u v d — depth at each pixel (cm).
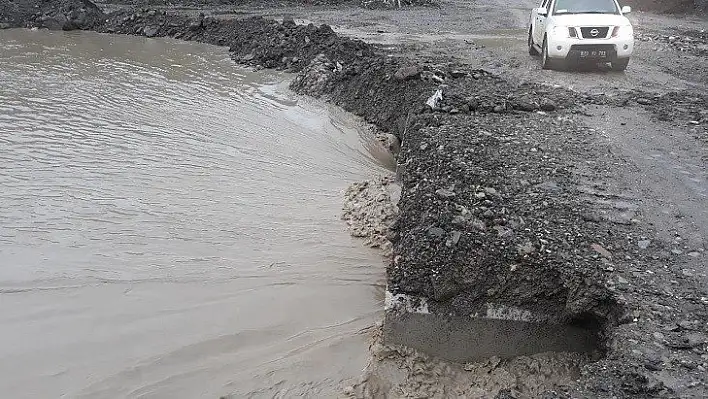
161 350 543
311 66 1408
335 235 739
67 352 539
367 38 1886
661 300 459
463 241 521
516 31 2092
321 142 1054
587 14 1248
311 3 2834
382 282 648
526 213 576
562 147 756
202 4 2681
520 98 972
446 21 2373
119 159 949
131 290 628
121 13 2270
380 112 1134
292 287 638
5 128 1074
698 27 2023
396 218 733
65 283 637
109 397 491
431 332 509
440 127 834
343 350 541
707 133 819
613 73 1238
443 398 468
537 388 462
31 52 1769
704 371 392
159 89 1369
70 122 1116
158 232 737
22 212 775
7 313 590
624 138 796
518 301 494
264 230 748
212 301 613
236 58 1723
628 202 607
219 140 1047
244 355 538
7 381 505
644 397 377
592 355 473
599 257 507
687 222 569
